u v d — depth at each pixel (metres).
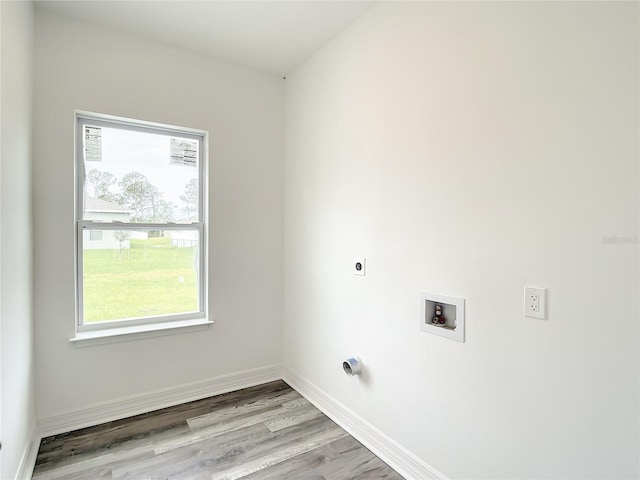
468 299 1.47
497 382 1.36
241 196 2.74
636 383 1.01
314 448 1.96
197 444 1.97
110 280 2.34
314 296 2.54
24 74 1.74
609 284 1.06
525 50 1.26
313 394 2.53
